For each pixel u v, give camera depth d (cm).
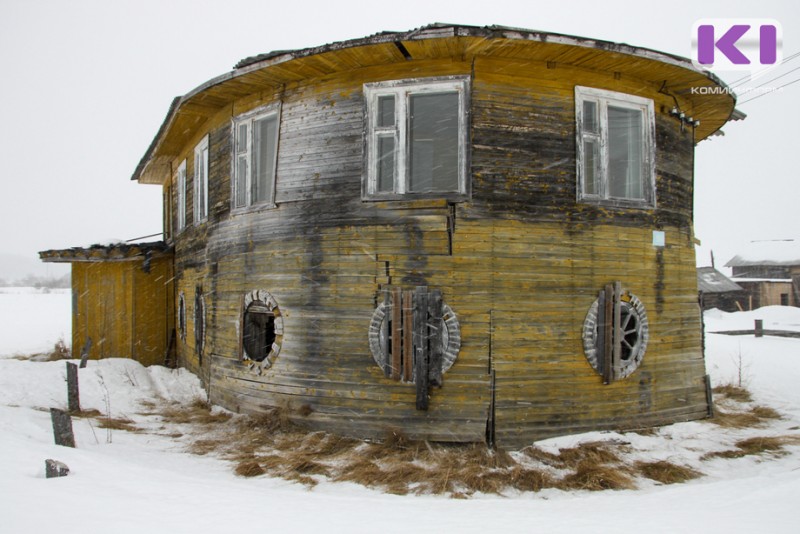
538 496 687
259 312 1073
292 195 997
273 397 992
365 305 920
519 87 910
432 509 579
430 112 970
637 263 970
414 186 970
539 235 905
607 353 916
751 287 4391
